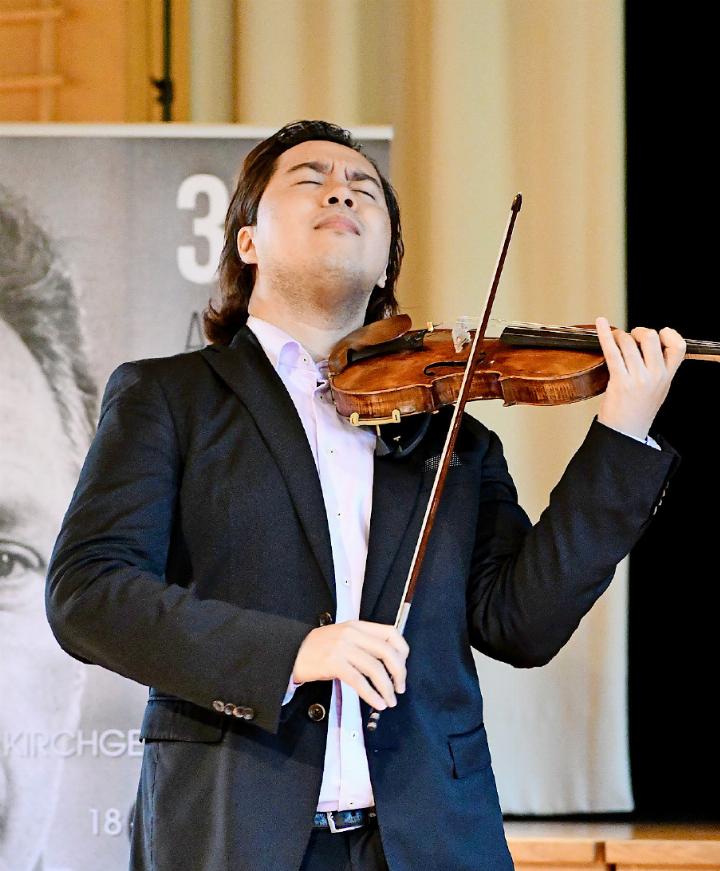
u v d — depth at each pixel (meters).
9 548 6.49
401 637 3.55
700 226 7.85
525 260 7.64
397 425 4.38
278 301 4.66
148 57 7.90
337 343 4.68
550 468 7.43
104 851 6.32
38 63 7.92
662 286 7.86
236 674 3.54
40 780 6.35
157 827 3.69
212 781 3.67
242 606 3.84
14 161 6.74
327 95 7.77
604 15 7.75
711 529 7.70
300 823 3.60
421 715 3.85
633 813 7.54
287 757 3.68
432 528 4.10
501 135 7.70
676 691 7.68
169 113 7.84
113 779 6.36
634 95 7.96
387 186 5.28
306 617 3.82
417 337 4.85
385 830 3.68
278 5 7.81
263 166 4.94
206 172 6.77
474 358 4.16
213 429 4.08
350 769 3.82
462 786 3.84
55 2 7.92
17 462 6.56
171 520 4.00
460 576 4.07
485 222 7.63
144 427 4.04
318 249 4.50
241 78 7.81
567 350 4.52
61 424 6.60
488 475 4.49
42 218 6.71
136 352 6.68
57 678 6.40
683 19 7.93
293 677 3.54
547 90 7.72
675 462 4.05
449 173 7.64
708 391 7.72
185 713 3.80
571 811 7.29
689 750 7.64
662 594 7.72
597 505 4.01
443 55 7.72
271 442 4.04
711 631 7.67
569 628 4.09
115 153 6.77
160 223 6.74
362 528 4.14
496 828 3.87
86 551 3.81
